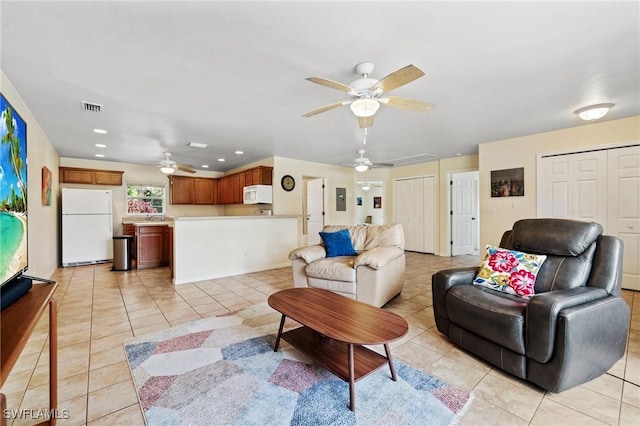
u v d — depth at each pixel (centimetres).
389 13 166
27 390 167
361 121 296
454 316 212
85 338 234
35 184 347
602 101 305
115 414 148
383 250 311
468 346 206
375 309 198
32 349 216
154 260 537
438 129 412
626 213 372
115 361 199
